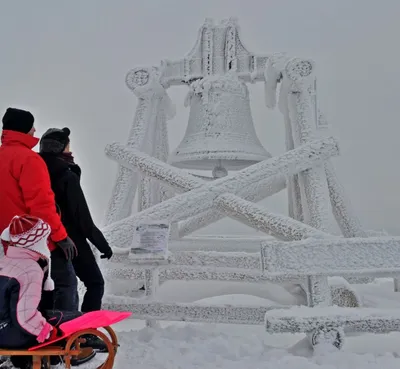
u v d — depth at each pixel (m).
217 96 5.12
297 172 4.48
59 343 2.60
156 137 5.55
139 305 3.84
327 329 3.21
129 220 4.20
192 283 4.53
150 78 5.21
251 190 4.41
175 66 5.43
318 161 4.45
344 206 4.99
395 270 3.33
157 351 3.33
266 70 5.08
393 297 4.55
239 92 5.20
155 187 5.67
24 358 2.62
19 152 3.01
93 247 3.93
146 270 3.95
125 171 4.99
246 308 3.72
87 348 2.74
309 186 4.52
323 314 3.23
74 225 3.41
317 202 4.42
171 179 4.54
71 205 3.36
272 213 3.99
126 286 4.58
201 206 4.27
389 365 2.97
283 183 5.48
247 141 5.08
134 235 3.91
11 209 2.97
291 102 5.01
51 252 3.08
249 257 3.85
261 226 3.99
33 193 2.90
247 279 3.87
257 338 3.70
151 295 3.93
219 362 3.13
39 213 2.89
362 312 3.26
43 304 3.06
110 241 4.09
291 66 4.83
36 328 2.39
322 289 3.49
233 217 4.25
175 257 3.89
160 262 3.85
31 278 2.42
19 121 3.11
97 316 2.57
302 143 4.77
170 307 3.81
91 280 3.46
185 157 5.02
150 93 5.26
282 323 3.20
